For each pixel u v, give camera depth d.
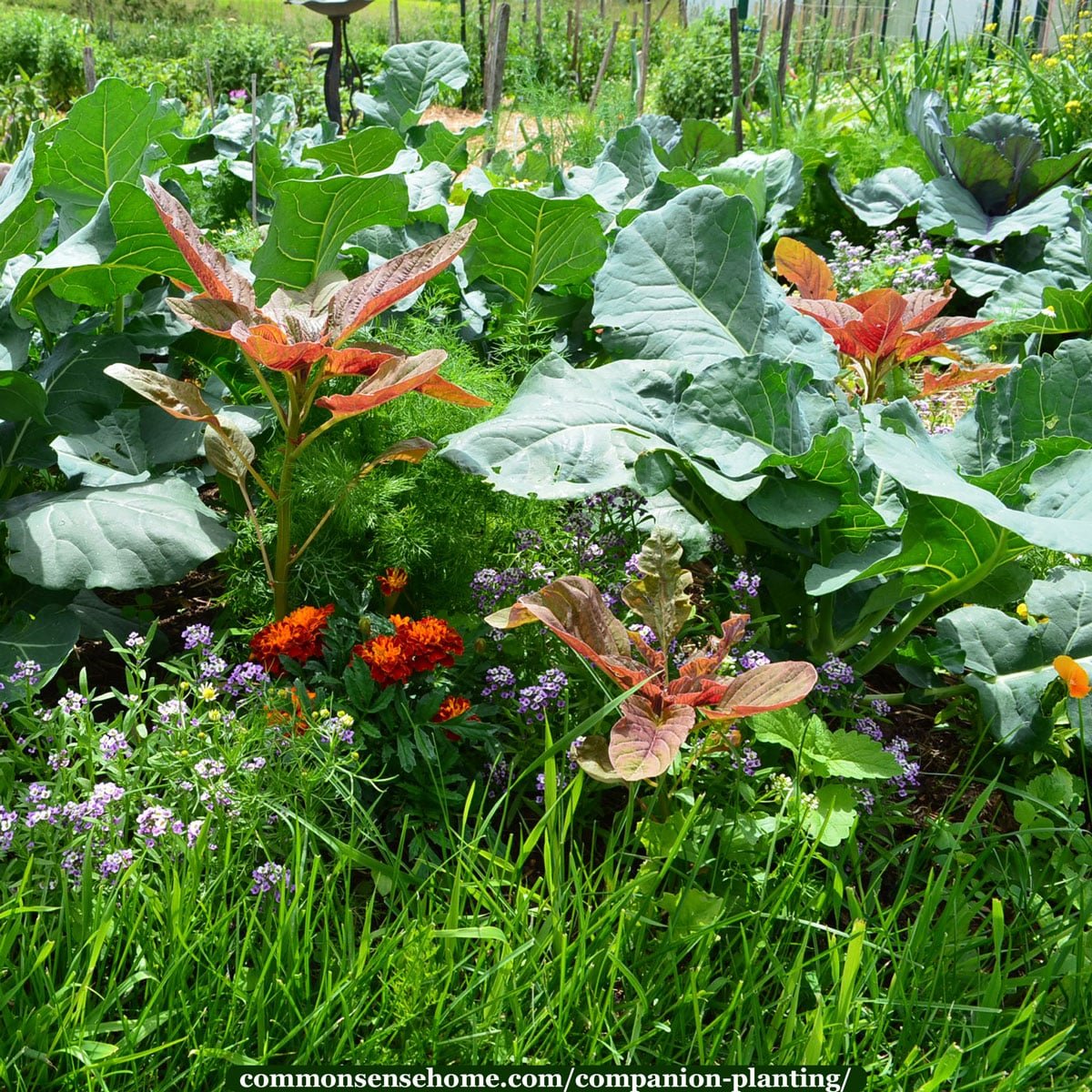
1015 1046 1.85
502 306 3.83
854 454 2.80
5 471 2.73
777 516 2.50
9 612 2.61
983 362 4.65
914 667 2.75
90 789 1.99
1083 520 2.29
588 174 4.95
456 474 2.75
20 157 2.88
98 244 2.63
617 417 2.67
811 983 1.86
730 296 3.09
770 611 2.96
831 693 2.58
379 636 2.34
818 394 2.82
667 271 3.13
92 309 3.37
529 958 1.80
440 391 2.32
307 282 3.25
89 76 5.96
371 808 2.05
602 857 2.27
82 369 2.72
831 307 3.32
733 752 2.21
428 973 1.74
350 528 2.62
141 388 2.29
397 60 5.87
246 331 2.29
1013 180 6.04
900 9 13.55
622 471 2.48
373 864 1.95
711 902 1.92
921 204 5.89
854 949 1.71
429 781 2.28
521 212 3.53
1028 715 2.49
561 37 14.88
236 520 2.75
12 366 2.50
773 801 2.25
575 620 2.21
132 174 3.35
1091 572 2.77
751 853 2.08
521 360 3.44
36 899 1.86
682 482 2.86
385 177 3.07
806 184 6.12
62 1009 1.65
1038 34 12.07
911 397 3.43
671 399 2.88
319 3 6.54
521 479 2.43
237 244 3.72
